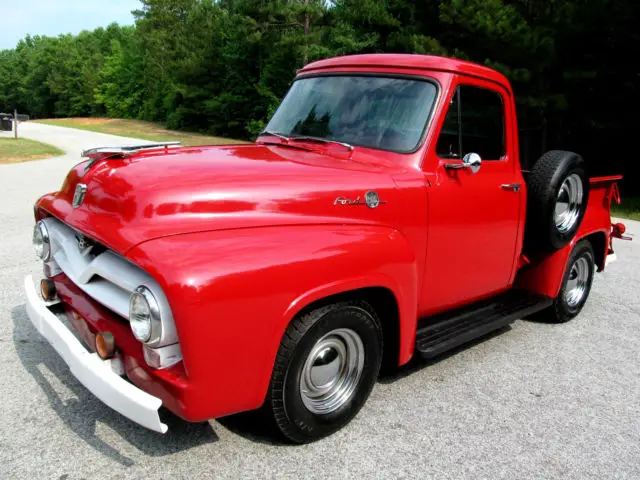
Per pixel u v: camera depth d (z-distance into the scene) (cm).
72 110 7775
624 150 1883
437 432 336
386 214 334
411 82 374
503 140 425
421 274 366
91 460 288
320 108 400
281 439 308
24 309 476
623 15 1427
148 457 292
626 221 1221
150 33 5491
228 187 290
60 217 323
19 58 9294
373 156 358
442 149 371
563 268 496
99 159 327
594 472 310
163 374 253
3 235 731
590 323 545
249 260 261
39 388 352
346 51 2478
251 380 266
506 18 1533
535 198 451
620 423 362
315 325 287
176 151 346
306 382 302
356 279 294
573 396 393
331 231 302
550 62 1524
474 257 404
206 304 244
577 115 1625
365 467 297
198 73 4328
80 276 304
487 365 435
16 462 282
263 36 3575
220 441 309
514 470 306
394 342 345
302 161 345
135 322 250
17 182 1245
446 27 1756
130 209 277
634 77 1541
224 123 4184
